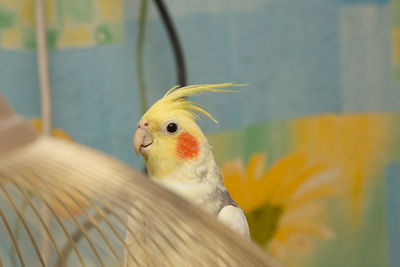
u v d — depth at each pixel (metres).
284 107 0.59
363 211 0.58
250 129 0.59
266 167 0.59
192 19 0.58
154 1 0.56
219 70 0.58
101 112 0.59
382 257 0.58
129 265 0.30
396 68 0.58
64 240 0.32
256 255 0.22
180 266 0.29
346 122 0.59
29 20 0.58
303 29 0.59
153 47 0.58
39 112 0.58
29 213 0.25
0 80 0.57
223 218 0.37
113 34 0.59
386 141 0.58
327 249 0.58
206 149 0.39
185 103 0.40
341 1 0.58
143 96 0.58
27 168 0.19
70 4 0.58
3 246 0.28
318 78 0.59
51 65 0.58
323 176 0.58
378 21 0.58
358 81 0.59
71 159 0.20
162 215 0.21
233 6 0.59
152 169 0.40
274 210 0.58
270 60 0.59
